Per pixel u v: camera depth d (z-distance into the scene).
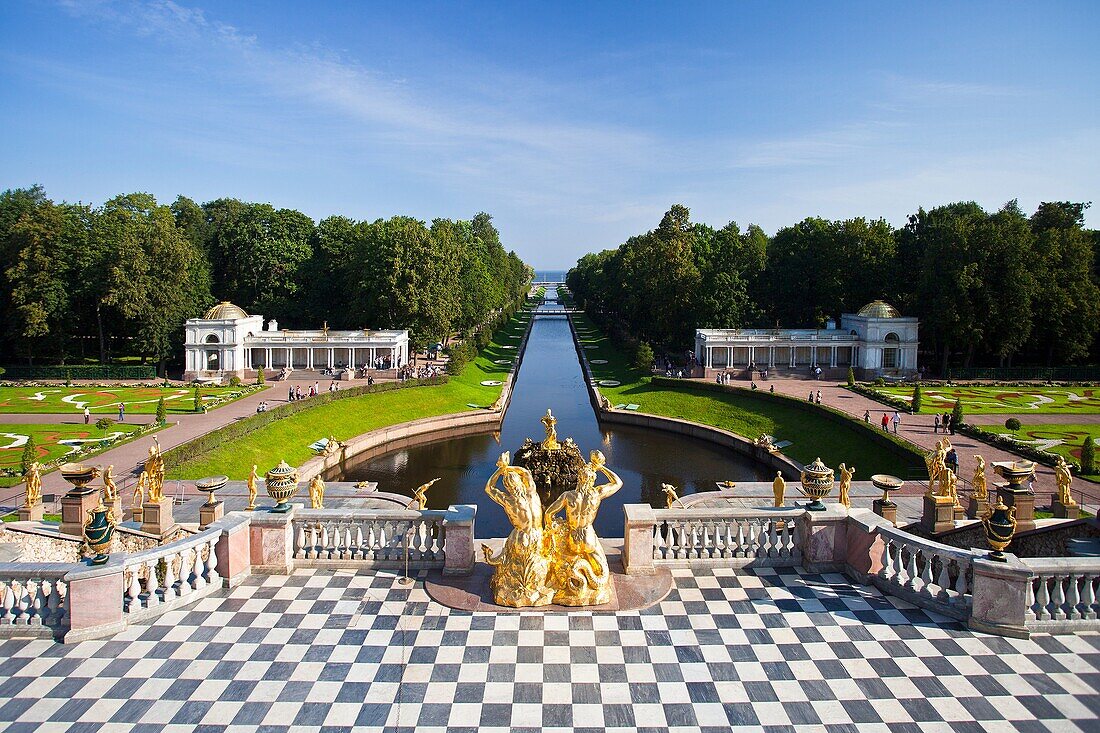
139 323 102.50
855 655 15.98
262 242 120.06
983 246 97.62
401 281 108.00
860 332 105.38
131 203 115.31
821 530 20.44
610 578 19.27
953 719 13.72
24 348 100.94
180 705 14.18
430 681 15.10
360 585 19.66
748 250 129.12
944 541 27.06
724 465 67.62
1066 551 22.30
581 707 14.21
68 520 29.62
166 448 57.50
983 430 62.97
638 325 132.75
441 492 59.34
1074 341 98.31
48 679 15.02
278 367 106.00
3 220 106.94
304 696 14.53
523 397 104.69
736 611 18.12
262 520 20.25
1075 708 13.98
